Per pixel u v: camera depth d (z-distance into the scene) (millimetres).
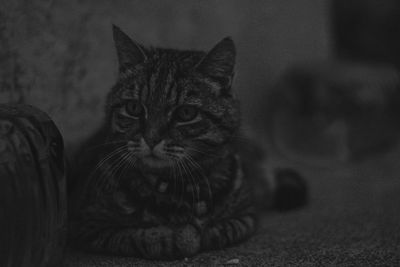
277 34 1227
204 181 697
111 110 702
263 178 873
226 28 1106
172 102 672
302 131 1171
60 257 606
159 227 672
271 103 1211
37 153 575
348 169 1104
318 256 681
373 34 1569
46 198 579
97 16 865
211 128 688
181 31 1020
